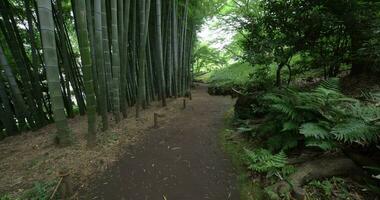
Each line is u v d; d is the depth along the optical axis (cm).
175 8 559
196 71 1210
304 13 292
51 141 341
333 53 327
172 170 239
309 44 312
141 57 418
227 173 224
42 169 254
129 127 372
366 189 155
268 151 219
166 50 555
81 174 239
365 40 265
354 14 257
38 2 244
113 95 378
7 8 392
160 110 477
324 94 210
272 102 269
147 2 414
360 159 175
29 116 430
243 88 575
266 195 175
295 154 217
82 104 516
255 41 331
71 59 484
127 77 502
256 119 324
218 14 626
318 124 194
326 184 164
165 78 589
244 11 489
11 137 414
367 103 229
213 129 358
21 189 220
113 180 227
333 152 193
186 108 497
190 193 199
